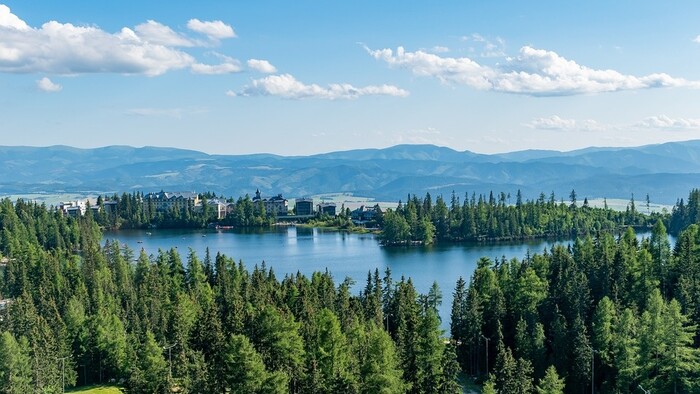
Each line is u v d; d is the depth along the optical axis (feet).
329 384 424.46
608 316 505.25
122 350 563.07
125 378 544.21
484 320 587.27
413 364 458.09
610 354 498.28
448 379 465.06
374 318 594.65
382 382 410.72
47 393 489.26
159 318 638.12
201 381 429.79
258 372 408.67
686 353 451.94
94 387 546.67
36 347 515.50
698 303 533.96
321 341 457.27
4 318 614.75
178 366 467.11
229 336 498.69
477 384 546.67
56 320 589.32
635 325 485.56
